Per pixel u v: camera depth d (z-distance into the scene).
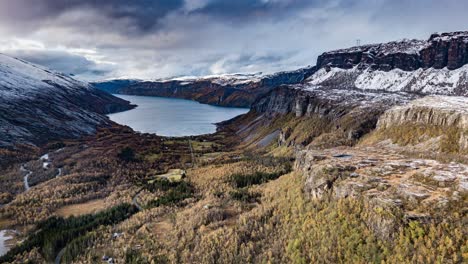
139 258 105.06
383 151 137.88
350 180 91.25
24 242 139.75
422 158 116.56
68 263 116.94
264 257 83.88
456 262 58.12
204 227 113.25
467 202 69.12
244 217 109.25
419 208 70.44
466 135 141.62
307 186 104.06
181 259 97.25
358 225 75.56
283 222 97.62
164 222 139.25
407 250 63.53
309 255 76.12
